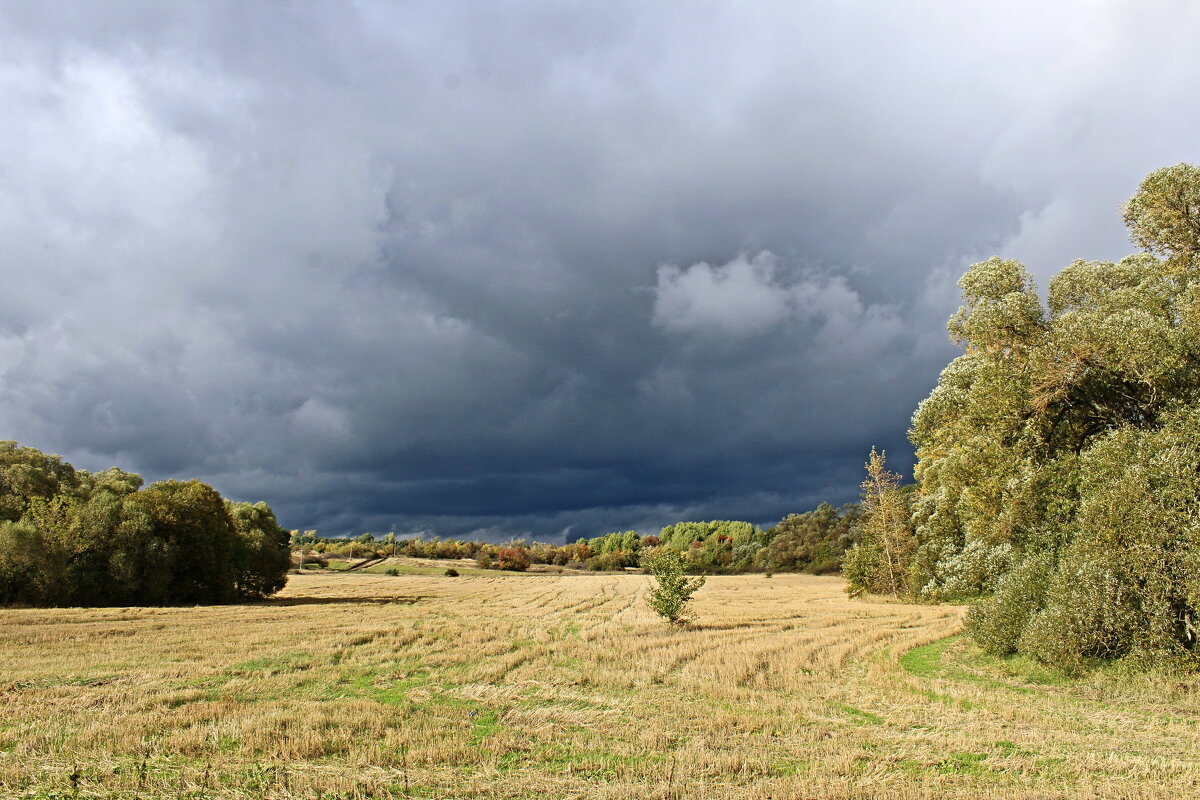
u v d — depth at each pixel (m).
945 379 30.58
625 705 15.78
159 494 57.72
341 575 122.62
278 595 72.94
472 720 14.35
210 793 9.70
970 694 17.27
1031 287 26.16
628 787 10.08
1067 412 23.78
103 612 39.09
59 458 67.19
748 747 12.43
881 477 61.66
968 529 27.27
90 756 11.38
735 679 19.06
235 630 30.50
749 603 52.53
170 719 13.66
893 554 58.50
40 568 47.25
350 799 9.67
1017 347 25.05
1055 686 18.41
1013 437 23.86
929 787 10.21
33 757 11.24
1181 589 17.59
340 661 22.14
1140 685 17.06
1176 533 17.77
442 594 67.62
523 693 17.36
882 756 11.88
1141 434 19.72
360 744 12.27
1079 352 21.28
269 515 78.81
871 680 19.11
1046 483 22.75
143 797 9.52
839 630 31.30
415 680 19.11
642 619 37.84
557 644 26.39
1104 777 10.72
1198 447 18.53
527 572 150.50
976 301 27.27
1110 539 18.53
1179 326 21.77
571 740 12.85
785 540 134.00
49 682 17.94
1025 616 22.11
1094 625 18.52
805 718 14.73
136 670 19.81
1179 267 23.84
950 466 25.69
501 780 10.48
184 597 57.84
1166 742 12.70
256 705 15.24
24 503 57.84
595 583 88.19
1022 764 11.39
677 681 19.00
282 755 11.55
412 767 11.11
